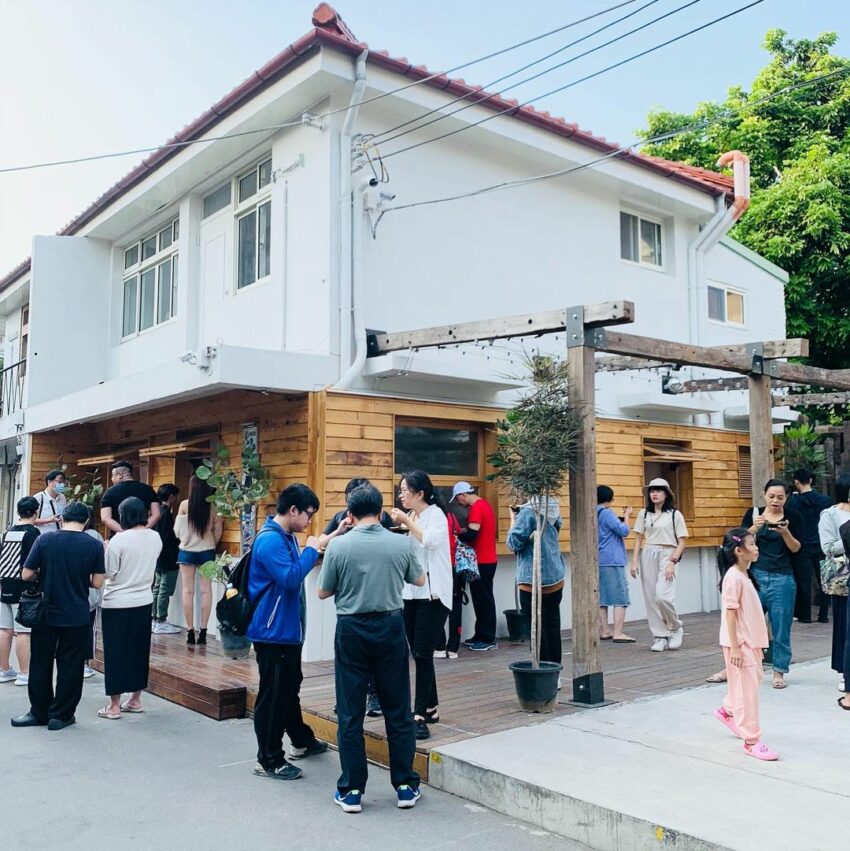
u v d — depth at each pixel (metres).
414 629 5.75
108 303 13.54
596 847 4.30
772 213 16.75
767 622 7.83
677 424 11.67
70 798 5.03
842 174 16.72
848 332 16.88
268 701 5.37
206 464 8.76
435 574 5.71
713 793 4.47
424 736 5.54
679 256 12.38
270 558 5.29
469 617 9.49
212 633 9.45
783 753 5.17
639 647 8.88
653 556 8.72
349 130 8.72
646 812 4.20
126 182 11.35
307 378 8.29
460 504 8.99
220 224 10.73
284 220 9.30
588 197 11.21
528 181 9.54
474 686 7.06
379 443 8.58
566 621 10.34
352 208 8.76
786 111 18.86
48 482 9.87
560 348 10.59
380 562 4.95
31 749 6.04
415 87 8.88
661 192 11.52
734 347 8.04
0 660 8.16
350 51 8.29
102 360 13.48
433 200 9.48
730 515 12.23
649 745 5.33
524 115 9.68
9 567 7.92
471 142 9.91
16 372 15.63
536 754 5.16
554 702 6.19
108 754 5.93
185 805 4.92
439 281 9.51
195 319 11.09
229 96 9.12
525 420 6.43
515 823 4.66
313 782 5.35
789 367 8.54
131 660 6.94
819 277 16.94
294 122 9.00
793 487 11.04
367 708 6.08
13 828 4.57
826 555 6.82
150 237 12.77
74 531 6.77
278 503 5.47
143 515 7.12
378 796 5.09
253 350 7.93
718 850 3.79
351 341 8.61
